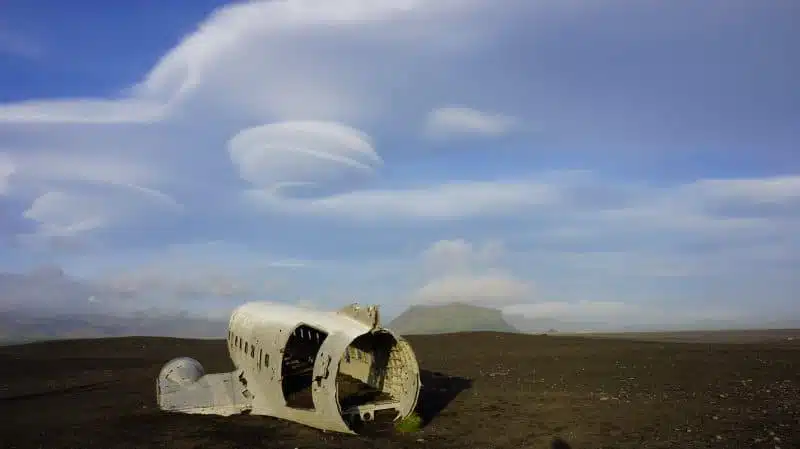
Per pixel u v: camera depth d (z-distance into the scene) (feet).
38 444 45.29
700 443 41.83
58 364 105.60
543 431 46.93
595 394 63.57
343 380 60.70
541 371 85.20
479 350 123.03
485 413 54.60
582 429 47.24
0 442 46.09
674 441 42.60
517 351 118.42
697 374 77.25
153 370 97.04
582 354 107.04
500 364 95.96
